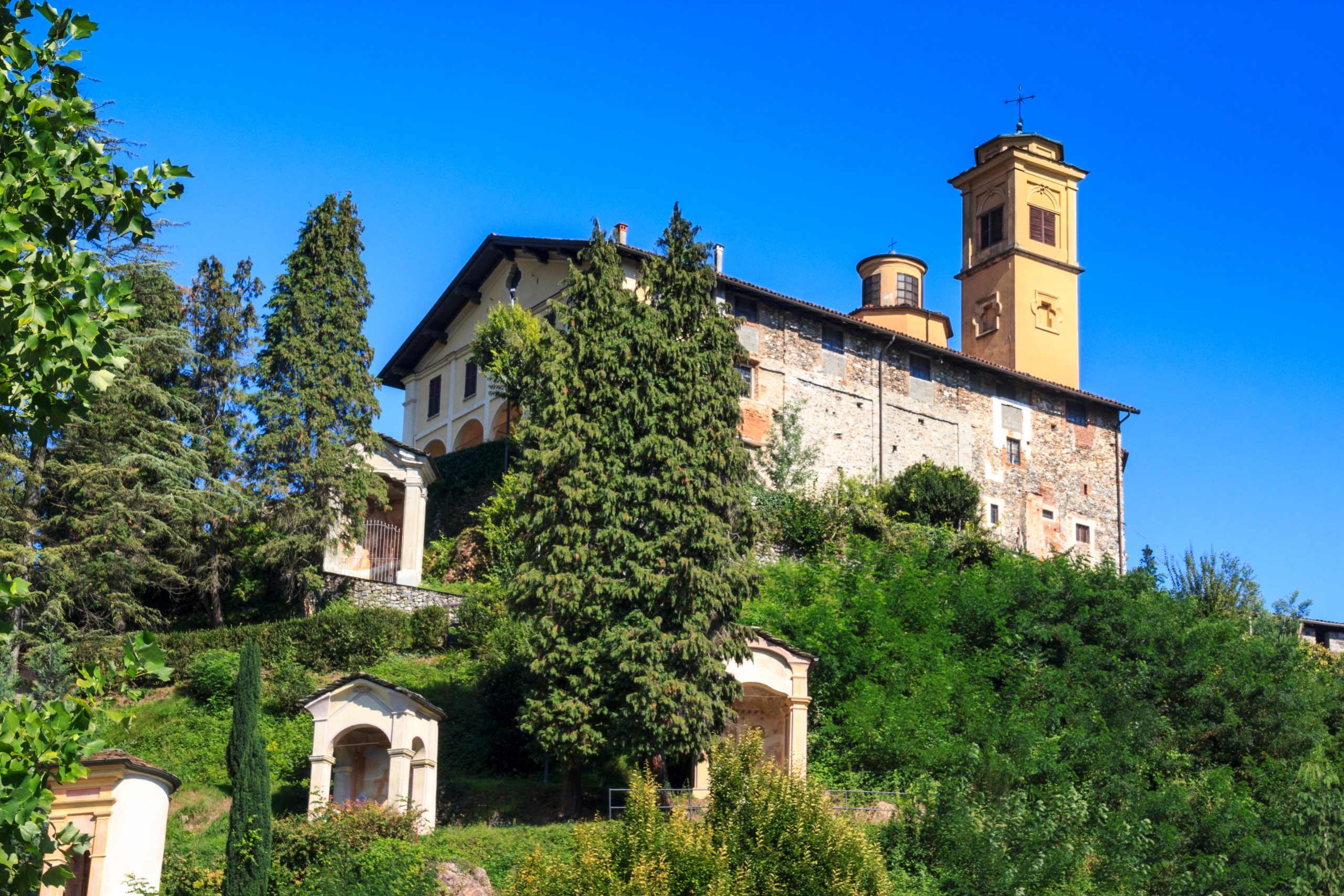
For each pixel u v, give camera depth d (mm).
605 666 22016
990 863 20266
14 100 9297
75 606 26844
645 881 16391
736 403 24359
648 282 25297
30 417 9180
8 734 8219
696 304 24719
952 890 20016
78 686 8859
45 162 9148
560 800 22891
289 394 31953
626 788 22969
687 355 24250
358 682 21672
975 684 27188
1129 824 22719
